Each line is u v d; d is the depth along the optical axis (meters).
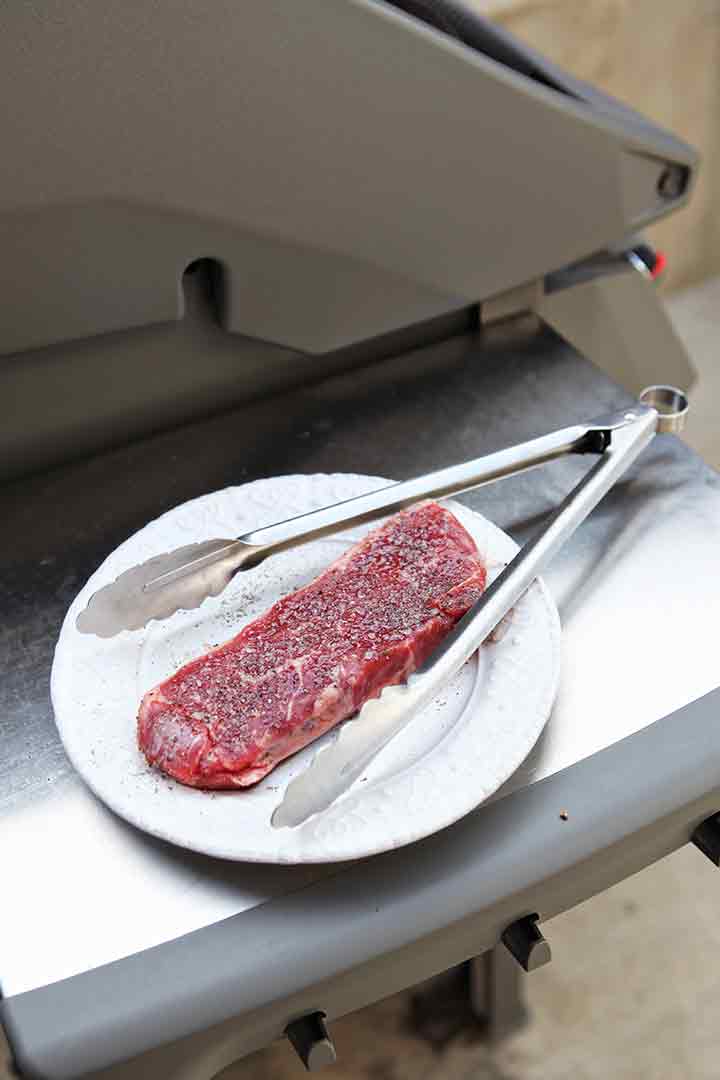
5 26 0.63
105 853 0.61
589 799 0.63
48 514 0.79
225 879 0.60
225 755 0.59
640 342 1.01
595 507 0.78
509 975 1.12
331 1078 1.15
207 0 0.67
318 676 0.62
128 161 0.70
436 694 0.62
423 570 0.68
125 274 0.74
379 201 0.80
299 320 0.82
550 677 0.64
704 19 1.68
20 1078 0.54
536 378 0.89
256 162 0.74
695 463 0.81
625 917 1.26
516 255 0.88
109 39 0.66
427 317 0.88
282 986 0.57
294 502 0.75
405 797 0.58
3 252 0.70
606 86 1.67
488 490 0.80
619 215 0.91
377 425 0.85
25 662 0.70
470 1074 1.15
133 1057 0.55
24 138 0.66
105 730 0.62
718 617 0.71
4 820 0.62
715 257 1.95
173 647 0.67
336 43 0.72
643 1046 1.17
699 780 0.64
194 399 0.84
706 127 1.79
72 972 0.56
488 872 0.60
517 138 0.82
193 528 0.73
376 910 0.59
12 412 0.78
